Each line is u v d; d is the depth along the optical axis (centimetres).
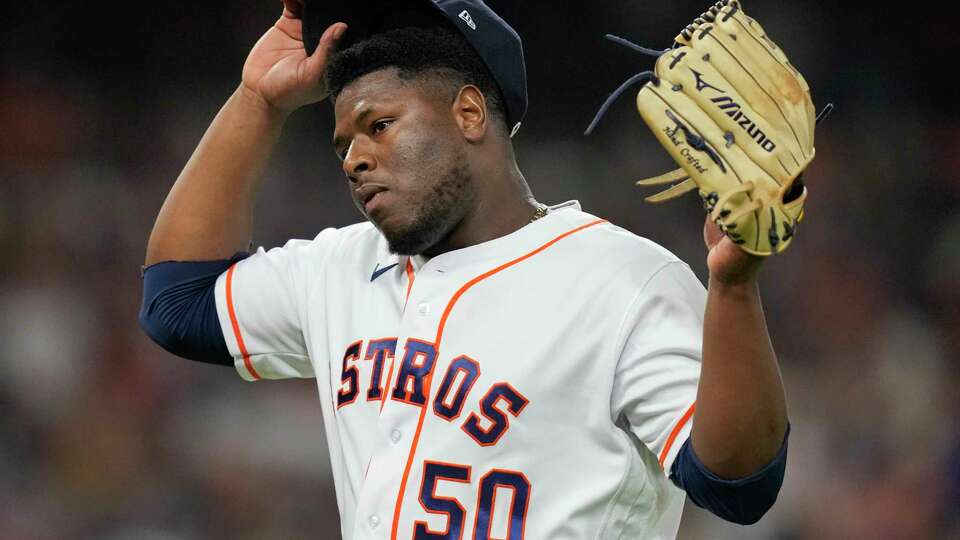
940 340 4147
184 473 3491
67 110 4434
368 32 925
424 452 827
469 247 883
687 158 745
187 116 4591
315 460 3519
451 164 860
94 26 4588
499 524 809
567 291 842
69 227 4103
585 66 4850
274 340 987
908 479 3534
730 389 739
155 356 3694
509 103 905
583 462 821
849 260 4378
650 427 805
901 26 4841
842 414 3828
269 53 1013
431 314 862
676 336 812
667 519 887
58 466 3466
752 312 736
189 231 1012
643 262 851
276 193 4281
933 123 4759
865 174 4625
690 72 756
